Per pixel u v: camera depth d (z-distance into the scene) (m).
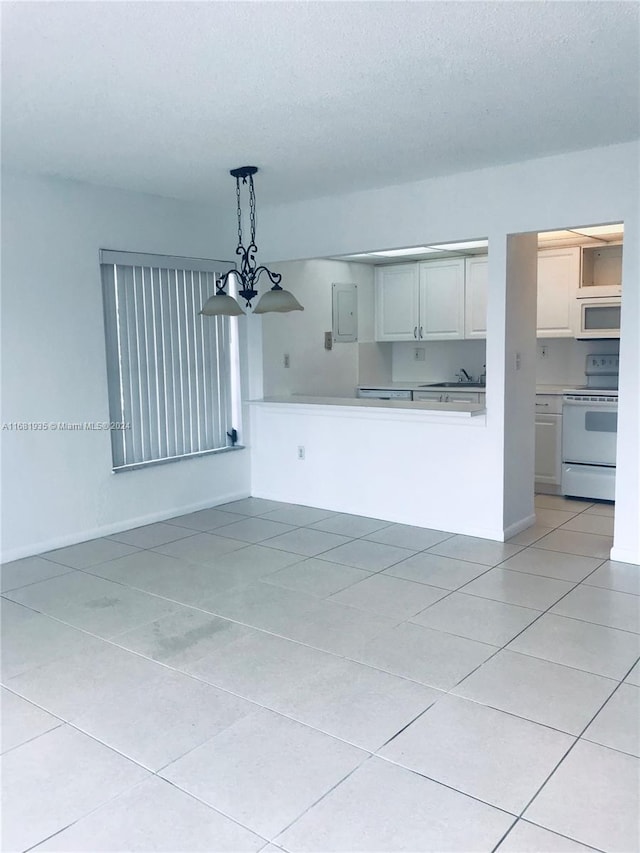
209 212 5.37
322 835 1.95
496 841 1.91
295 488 5.71
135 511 5.05
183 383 5.39
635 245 3.88
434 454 4.86
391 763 2.26
